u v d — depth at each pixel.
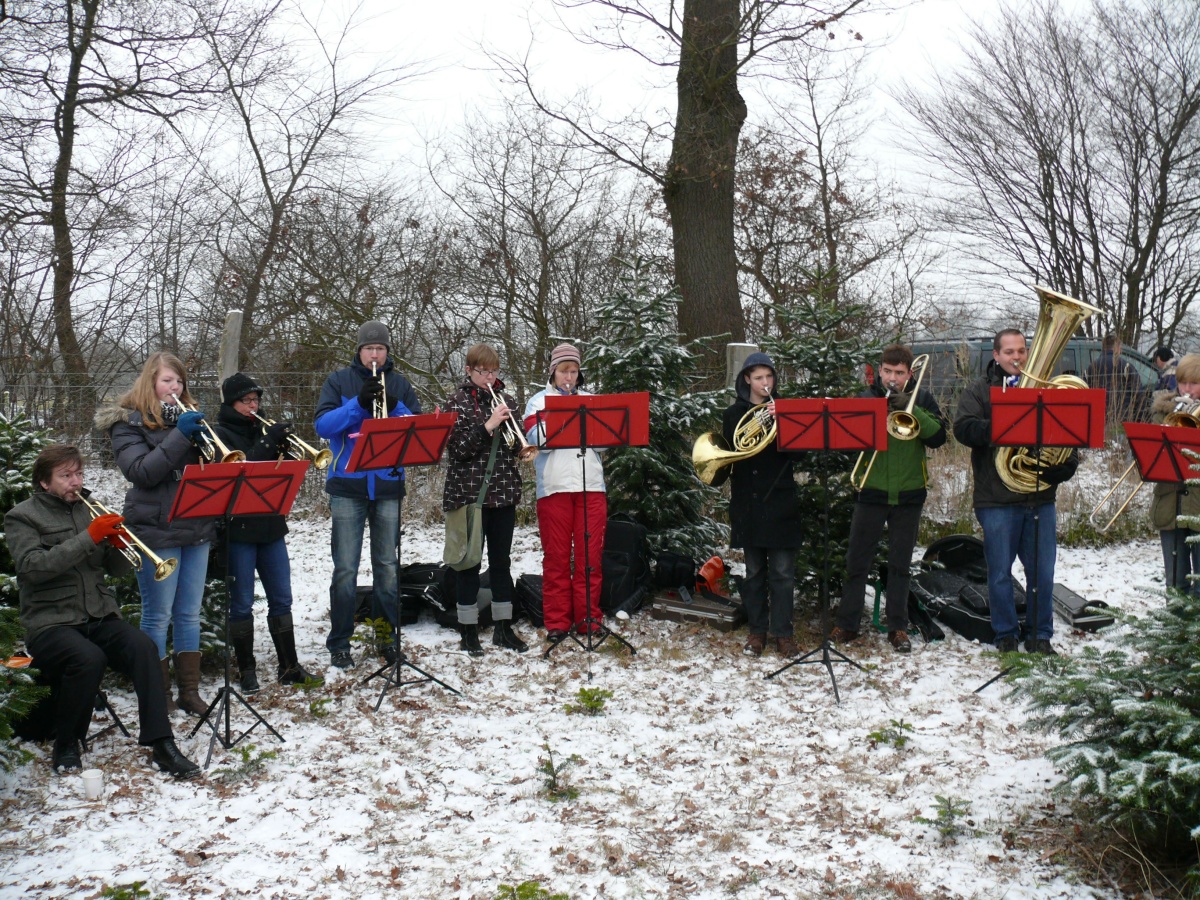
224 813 4.20
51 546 4.65
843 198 18.52
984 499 6.11
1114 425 10.64
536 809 4.29
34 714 4.76
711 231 11.76
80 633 4.64
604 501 6.59
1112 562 8.63
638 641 6.60
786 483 6.17
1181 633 3.74
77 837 3.98
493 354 6.28
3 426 5.84
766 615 6.40
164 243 13.88
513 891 3.59
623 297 7.37
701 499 7.41
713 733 5.11
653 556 7.39
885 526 6.84
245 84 14.66
